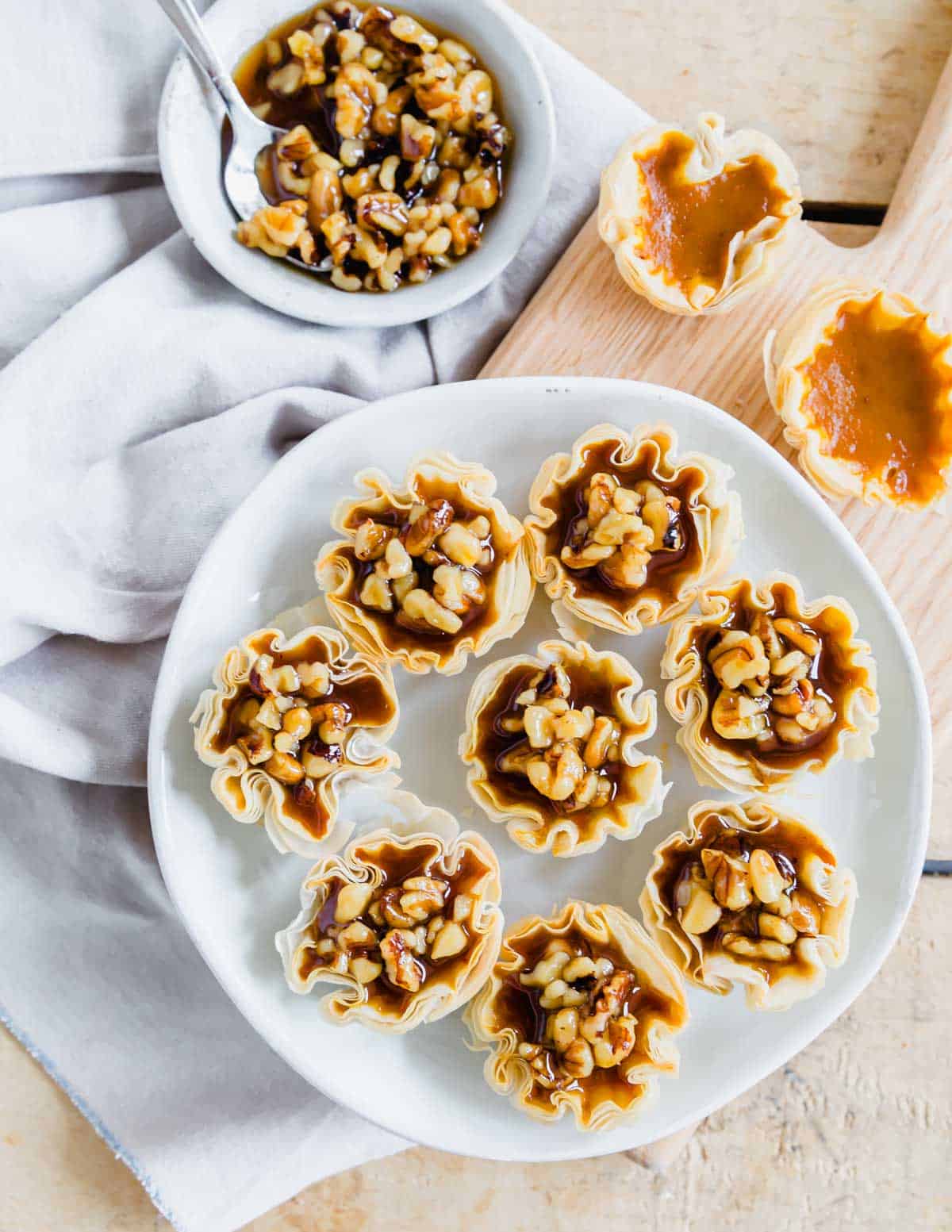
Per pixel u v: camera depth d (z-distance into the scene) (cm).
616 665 40
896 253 42
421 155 42
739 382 42
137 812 45
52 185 43
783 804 41
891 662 41
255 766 40
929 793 40
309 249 42
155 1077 45
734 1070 41
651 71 44
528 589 41
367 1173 46
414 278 42
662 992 40
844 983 41
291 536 41
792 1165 46
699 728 40
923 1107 46
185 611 40
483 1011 40
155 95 42
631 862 42
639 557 39
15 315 43
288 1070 45
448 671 40
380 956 39
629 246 41
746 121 44
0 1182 46
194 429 42
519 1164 47
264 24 42
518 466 42
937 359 41
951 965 46
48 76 42
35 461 42
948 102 42
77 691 43
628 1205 46
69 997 45
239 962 40
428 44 41
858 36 44
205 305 42
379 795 41
